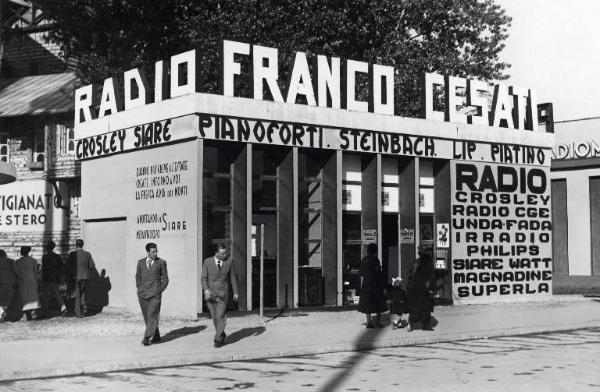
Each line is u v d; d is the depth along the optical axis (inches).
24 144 1331.2
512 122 1055.6
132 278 879.7
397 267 970.7
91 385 438.9
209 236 837.2
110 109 939.3
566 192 1716.3
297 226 862.5
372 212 926.4
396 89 1451.8
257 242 864.3
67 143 1275.8
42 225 1284.4
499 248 1023.0
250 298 831.7
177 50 1348.4
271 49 864.3
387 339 631.2
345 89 912.9
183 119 806.5
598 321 780.6
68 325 754.8
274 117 846.5
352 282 931.3
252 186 896.3
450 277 976.9
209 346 587.5
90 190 957.8
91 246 957.2
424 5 1577.3
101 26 1349.7
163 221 836.0
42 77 1567.4
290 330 696.4
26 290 824.9
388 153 931.3
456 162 991.6
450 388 409.1
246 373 480.1
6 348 576.4
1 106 1381.6
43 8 1379.2
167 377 467.5
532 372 466.9
